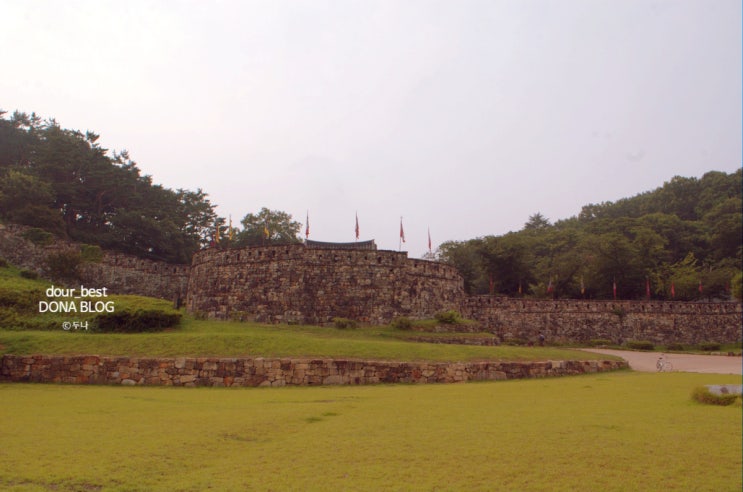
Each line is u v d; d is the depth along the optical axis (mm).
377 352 34188
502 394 25766
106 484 11852
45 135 86375
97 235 76750
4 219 67438
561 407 21156
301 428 17453
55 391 27312
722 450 14500
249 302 52094
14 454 13977
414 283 54375
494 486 11812
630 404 21750
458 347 37531
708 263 93312
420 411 20516
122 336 35625
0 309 41781
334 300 51094
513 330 65938
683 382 29672
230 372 31000
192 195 100625
